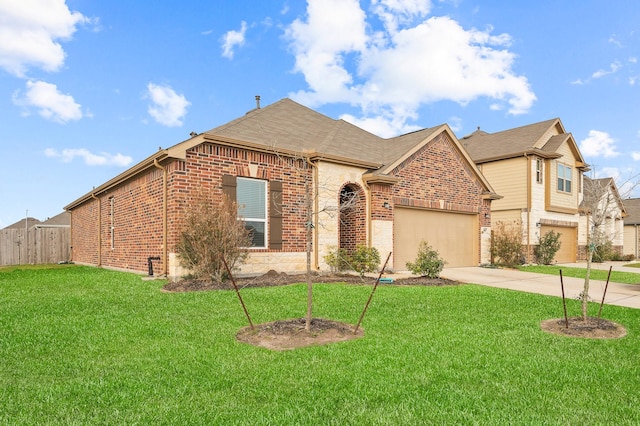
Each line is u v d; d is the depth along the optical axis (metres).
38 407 3.61
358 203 15.04
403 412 3.62
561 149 23.81
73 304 8.02
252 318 7.14
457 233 17.97
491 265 18.52
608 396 4.07
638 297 10.32
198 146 11.58
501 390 4.20
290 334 6.09
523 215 21.70
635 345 5.92
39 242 21.59
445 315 7.77
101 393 3.94
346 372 4.61
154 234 12.41
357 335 6.27
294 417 3.48
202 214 10.94
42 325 6.43
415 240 16.22
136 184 13.77
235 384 4.23
